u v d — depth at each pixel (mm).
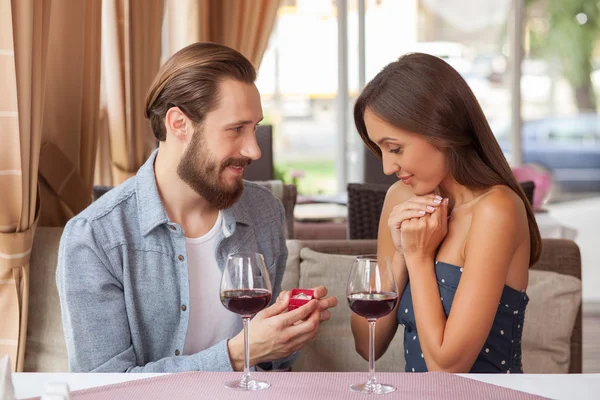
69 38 2854
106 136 3738
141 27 3615
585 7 6172
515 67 6195
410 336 2068
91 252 1929
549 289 2492
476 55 6215
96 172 3775
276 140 6242
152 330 2004
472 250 1934
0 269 2377
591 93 6223
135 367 1880
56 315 2457
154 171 2059
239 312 1588
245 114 1922
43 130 2842
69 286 1903
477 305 1893
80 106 2926
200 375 1645
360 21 6184
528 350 2465
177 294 2010
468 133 1967
